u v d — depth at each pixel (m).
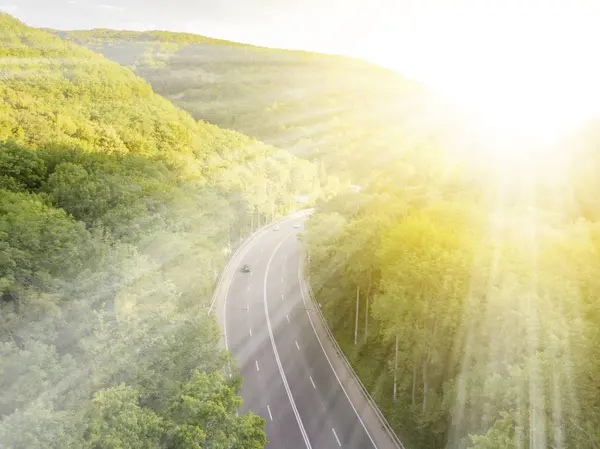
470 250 38.72
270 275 80.69
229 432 25.56
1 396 23.38
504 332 32.22
